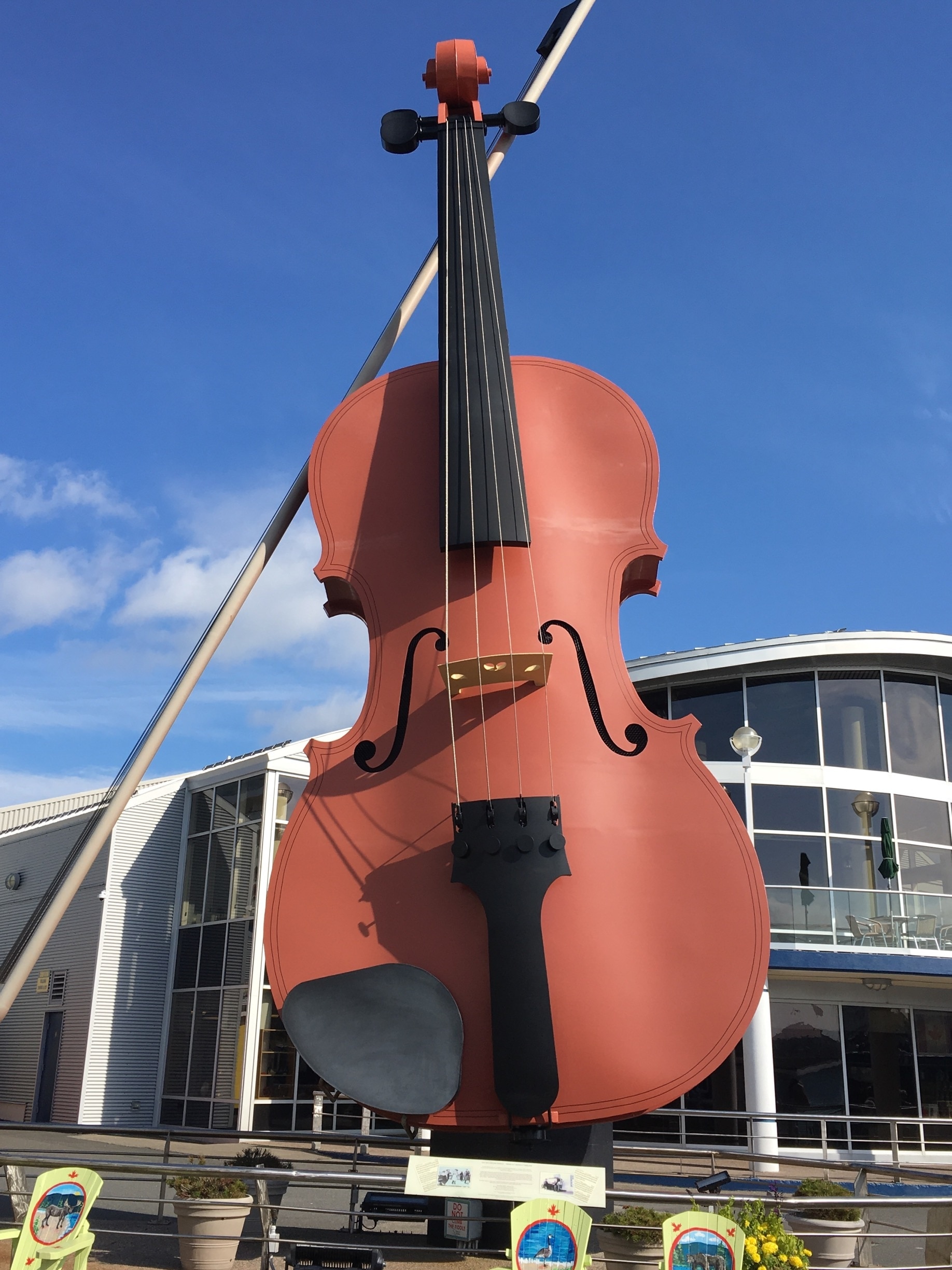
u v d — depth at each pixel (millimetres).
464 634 5863
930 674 19688
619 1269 6727
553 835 5051
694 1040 4812
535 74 8672
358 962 5059
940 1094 17031
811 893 16859
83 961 20797
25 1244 4938
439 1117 4676
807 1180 8148
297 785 20453
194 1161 10328
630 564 6215
